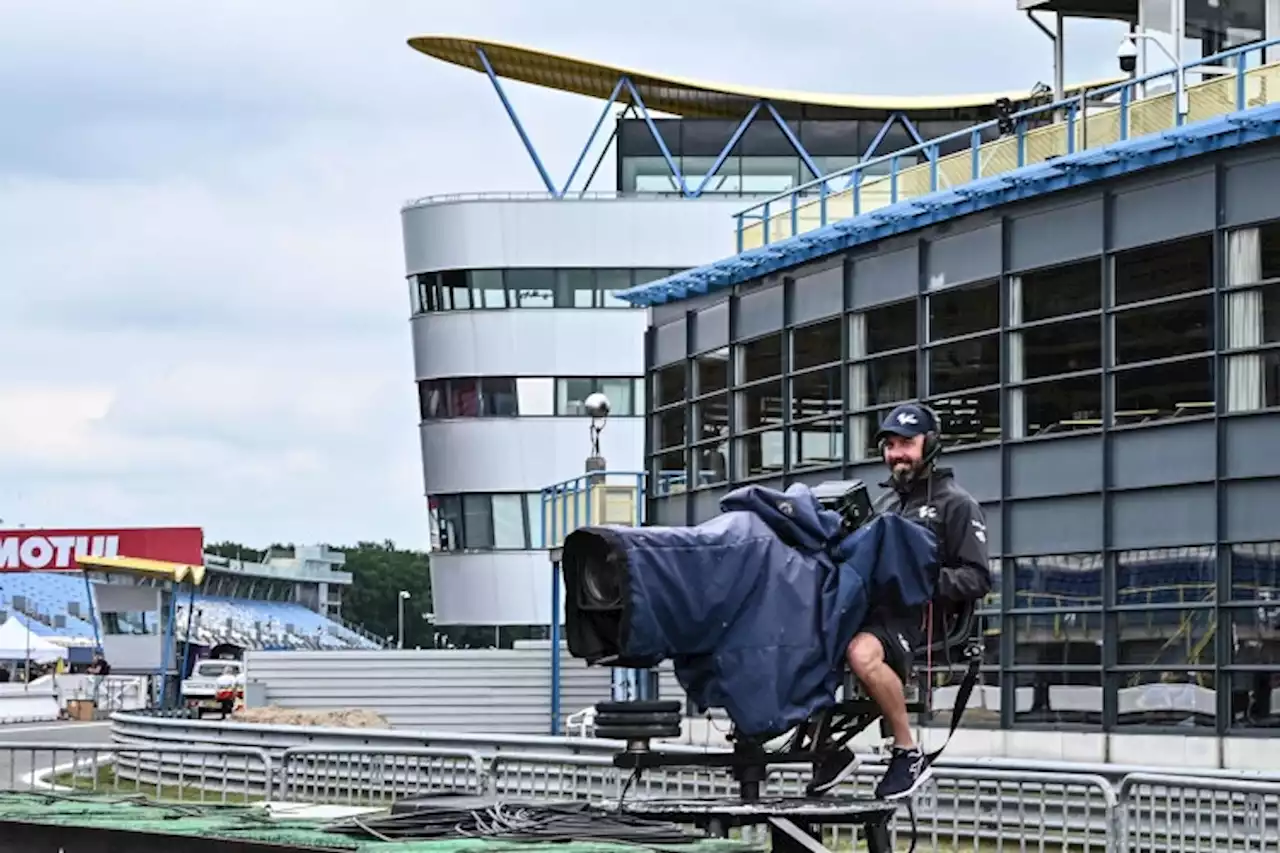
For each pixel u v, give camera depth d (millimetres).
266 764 26703
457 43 81938
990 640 35531
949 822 21188
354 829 14055
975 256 36531
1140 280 33031
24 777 37812
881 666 10844
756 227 44500
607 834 12672
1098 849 19734
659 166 87562
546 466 83062
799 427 41562
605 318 82625
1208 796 19391
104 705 85625
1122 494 33188
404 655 62312
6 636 103625
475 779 24469
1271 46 35719
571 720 50906
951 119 87000
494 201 82875
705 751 11164
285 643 156000
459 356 83562
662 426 47562
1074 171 33906
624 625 10422
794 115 87562
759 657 10695
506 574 83562
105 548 103562
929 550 10812
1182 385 32219
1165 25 38688
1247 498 30984
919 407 11359
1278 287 30688
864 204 42688
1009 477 35406
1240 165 31297
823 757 11266
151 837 14734
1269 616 30516
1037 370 35031
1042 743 34094
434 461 84812
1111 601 33219
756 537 10812
